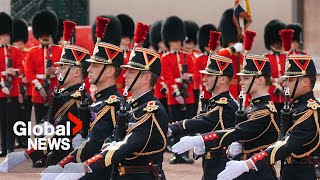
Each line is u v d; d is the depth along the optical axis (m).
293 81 29.81
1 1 91.69
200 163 51.16
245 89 32.38
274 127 31.50
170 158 52.75
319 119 29.08
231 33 56.84
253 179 31.02
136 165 28.08
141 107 28.23
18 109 54.16
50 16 51.91
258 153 29.59
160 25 60.97
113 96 30.31
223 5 88.62
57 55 51.44
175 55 54.56
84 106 30.95
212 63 35.41
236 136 31.08
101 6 92.50
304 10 93.56
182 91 54.00
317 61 93.12
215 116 34.16
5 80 52.69
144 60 28.72
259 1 85.44
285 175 30.17
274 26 55.97
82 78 33.66
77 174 27.27
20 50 56.12
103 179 30.44
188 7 89.19
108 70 30.97
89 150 29.84
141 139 27.55
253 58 32.44
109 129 30.06
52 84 51.31
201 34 61.34
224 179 28.75
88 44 74.00
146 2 90.06
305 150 29.47
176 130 34.12
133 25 56.28
